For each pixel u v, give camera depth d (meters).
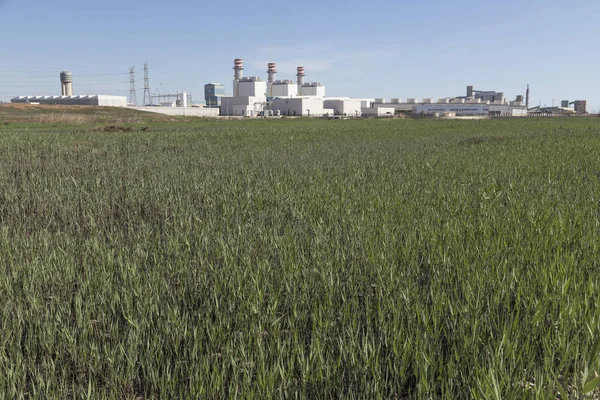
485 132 34.22
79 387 3.15
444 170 11.78
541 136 26.47
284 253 5.28
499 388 2.67
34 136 24.44
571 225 6.11
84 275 5.25
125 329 3.81
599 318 3.43
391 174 11.04
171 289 4.68
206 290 4.55
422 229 6.19
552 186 9.25
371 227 6.41
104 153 17.36
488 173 10.89
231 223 7.17
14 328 3.79
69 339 3.55
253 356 3.39
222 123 66.44
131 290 4.50
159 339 3.57
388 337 3.57
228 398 2.92
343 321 3.75
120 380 3.21
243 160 14.95
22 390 3.07
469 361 3.15
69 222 8.10
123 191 10.20
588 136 25.66
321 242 5.76
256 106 146.00
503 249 5.29
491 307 3.90
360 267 5.15
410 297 4.07
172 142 23.02
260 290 4.29
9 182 11.46
